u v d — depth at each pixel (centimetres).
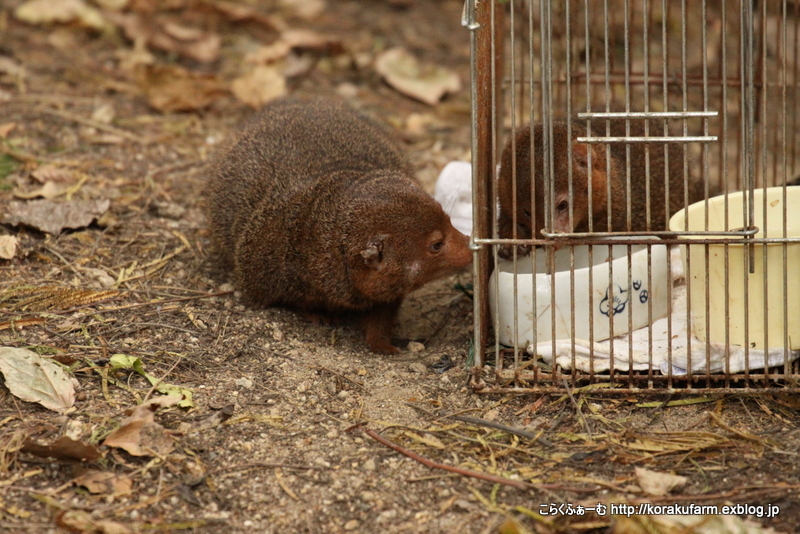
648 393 737
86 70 1451
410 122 1389
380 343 881
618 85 1473
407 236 854
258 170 983
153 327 832
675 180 1034
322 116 1063
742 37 680
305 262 888
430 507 614
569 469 651
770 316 725
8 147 1166
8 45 1485
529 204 953
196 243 1030
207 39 1620
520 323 802
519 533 573
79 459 633
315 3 1814
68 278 901
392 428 703
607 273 787
